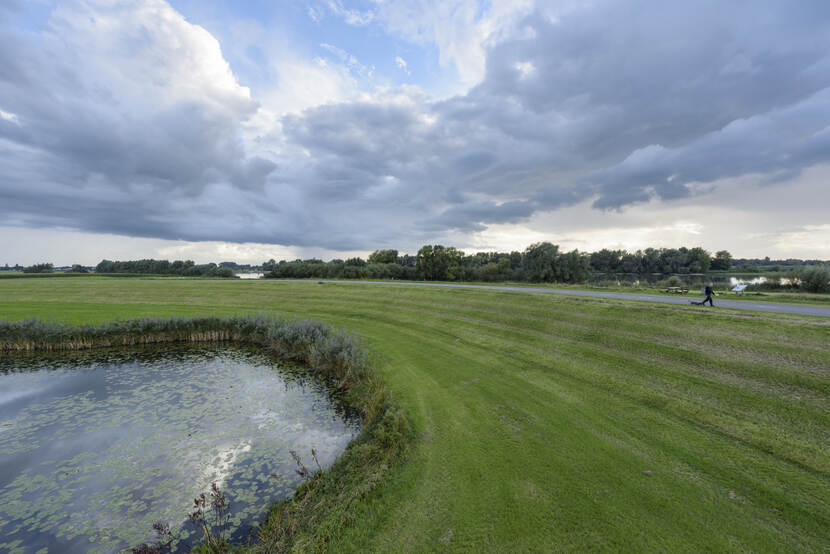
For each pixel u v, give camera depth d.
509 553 4.55
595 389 9.99
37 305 30.50
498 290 25.66
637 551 4.49
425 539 4.86
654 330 12.76
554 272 61.66
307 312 27.69
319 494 6.27
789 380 8.45
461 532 4.95
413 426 8.38
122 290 39.38
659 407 8.59
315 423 10.40
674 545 4.56
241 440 9.37
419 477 6.28
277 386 13.67
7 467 8.16
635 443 7.07
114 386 13.80
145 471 7.94
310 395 12.70
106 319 24.14
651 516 5.08
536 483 5.95
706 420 7.75
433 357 14.15
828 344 9.31
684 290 23.84
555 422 8.14
